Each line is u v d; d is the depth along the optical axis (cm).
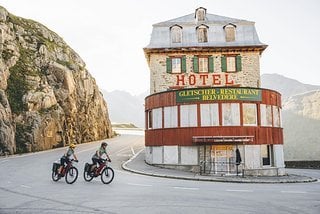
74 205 995
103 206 981
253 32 3441
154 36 3431
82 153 3322
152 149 2520
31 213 888
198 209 950
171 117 2434
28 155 3145
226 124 2309
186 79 3347
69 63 5172
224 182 1833
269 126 2416
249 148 2306
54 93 4409
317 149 11838
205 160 2305
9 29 4322
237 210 945
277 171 2397
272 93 2480
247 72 3344
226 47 3331
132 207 970
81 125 4903
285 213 919
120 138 5772
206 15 3753
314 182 2070
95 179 1670
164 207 973
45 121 3816
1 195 1175
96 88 5828
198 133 2322
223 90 2330
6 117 3359
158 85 3344
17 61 4178
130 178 1772
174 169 2339
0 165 2317
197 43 3388
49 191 1268
